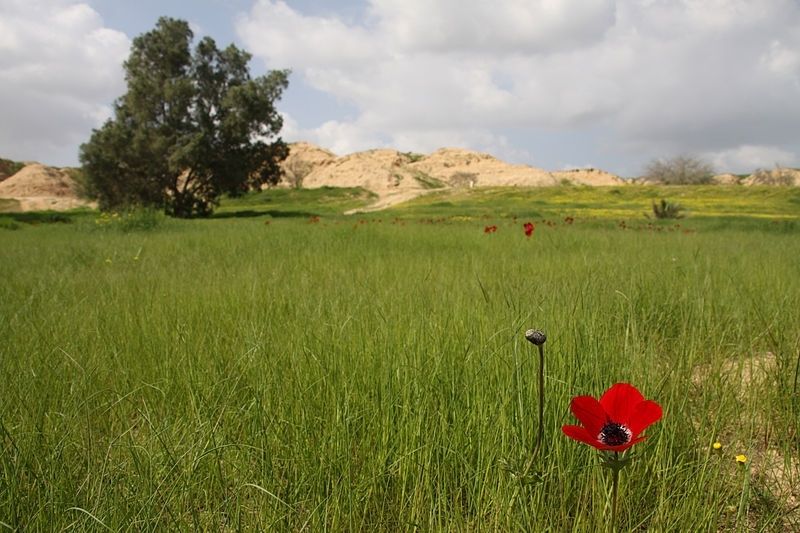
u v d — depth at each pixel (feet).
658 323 13.00
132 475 7.05
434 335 10.46
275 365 9.72
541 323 10.50
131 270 24.13
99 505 6.32
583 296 12.87
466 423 8.25
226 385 9.39
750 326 13.51
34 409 8.46
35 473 6.91
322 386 9.20
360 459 7.89
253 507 6.94
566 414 7.75
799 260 26.43
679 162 367.04
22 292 18.10
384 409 8.43
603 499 6.77
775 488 7.72
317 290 16.93
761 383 10.28
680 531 6.47
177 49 175.52
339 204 332.19
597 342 9.64
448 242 38.11
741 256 27.86
